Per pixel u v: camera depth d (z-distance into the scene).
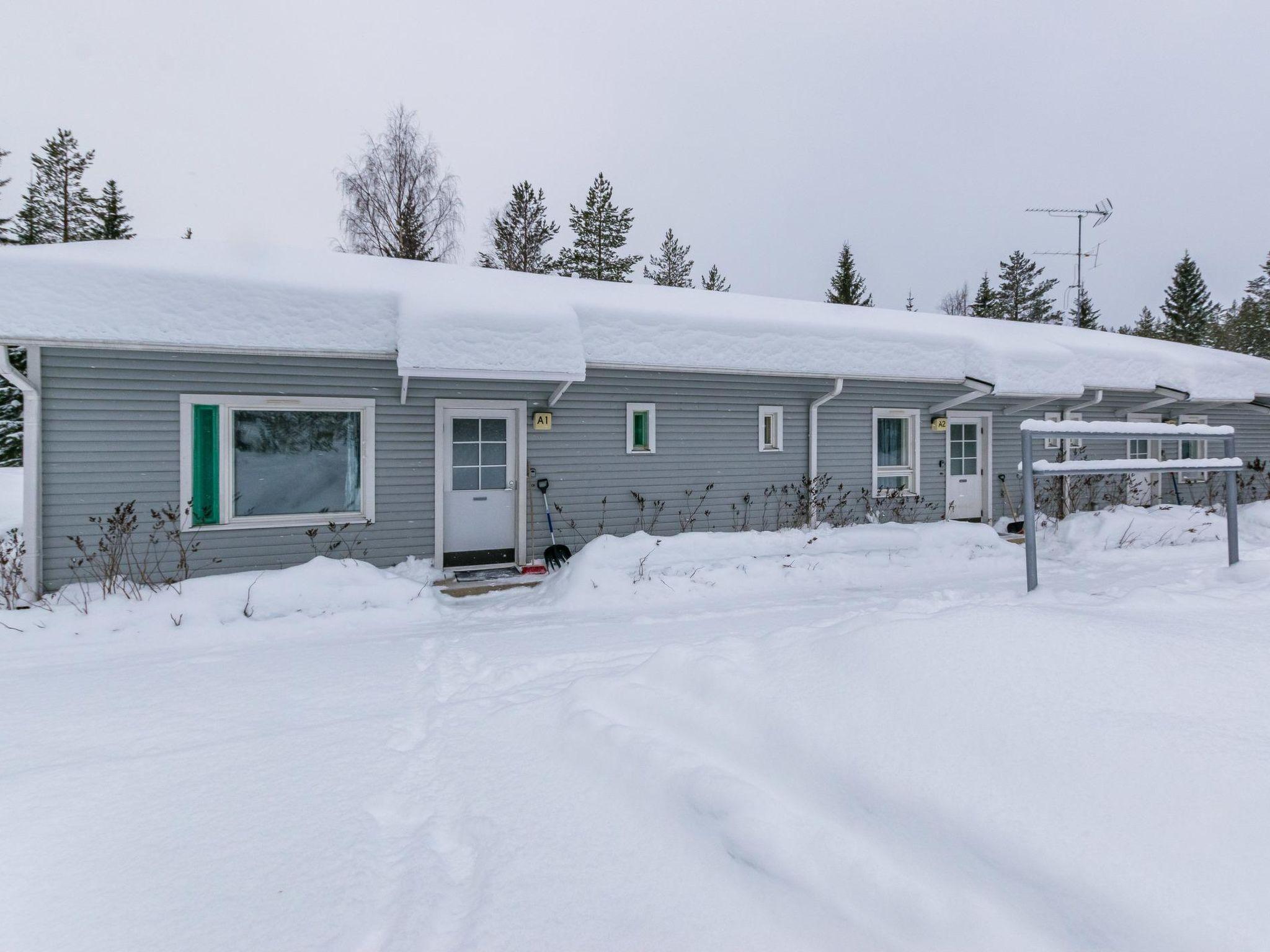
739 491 8.70
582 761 2.44
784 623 5.05
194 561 6.18
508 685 3.59
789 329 8.24
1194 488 12.12
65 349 5.67
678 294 9.98
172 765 2.61
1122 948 1.32
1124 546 8.58
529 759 2.54
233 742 2.84
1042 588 5.21
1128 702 1.99
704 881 1.74
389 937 1.62
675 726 2.58
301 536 6.61
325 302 6.27
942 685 2.20
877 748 2.04
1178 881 1.40
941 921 1.46
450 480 7.37
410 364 6.05
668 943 1.53
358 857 1.98
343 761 2.63
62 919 1.71
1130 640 2.36
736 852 1.79
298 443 6.66
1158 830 1.52
